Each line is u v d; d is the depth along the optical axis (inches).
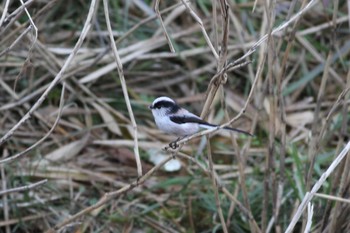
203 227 421.1
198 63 524.1
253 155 464.1
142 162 459.8
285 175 432.8
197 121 337.1
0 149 454.6
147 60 516.1
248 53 295.7
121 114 486.0
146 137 476.4
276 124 415.8
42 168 444.1
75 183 443.8
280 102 368.5
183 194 434.9
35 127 475.5
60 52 498.0
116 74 506.9
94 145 470.6
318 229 383.9
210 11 549.0
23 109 481.4
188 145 469.4
